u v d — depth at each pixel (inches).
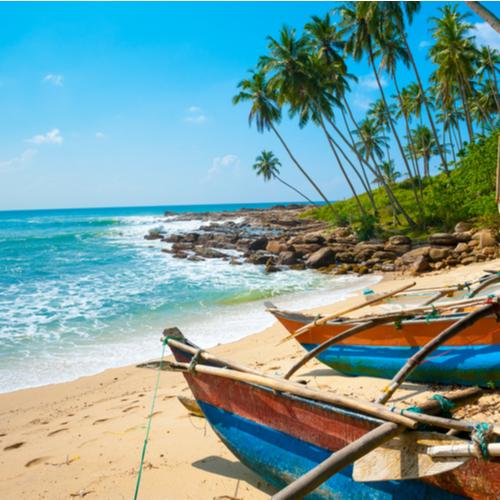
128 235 2036.2
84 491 166.6
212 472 171.3
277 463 144.6
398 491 116.1
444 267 849.5
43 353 437.7
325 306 599.2
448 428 113.4
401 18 1168.8
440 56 1300.4
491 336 205.9
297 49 1226.0
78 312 613.6
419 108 1707.7
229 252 1333.7
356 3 1162.6
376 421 118.6
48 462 202.4
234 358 380.5
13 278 908.0
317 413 135.6
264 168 2335.1
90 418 267.1
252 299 693.3
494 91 1472.7
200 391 180.2
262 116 1389.0
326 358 273.0
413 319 230.8
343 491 125.8
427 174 1847.9
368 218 1270.9
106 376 371.6
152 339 480.4
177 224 2805.1
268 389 150.5
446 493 109.0
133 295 733.3
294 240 1289.4
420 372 230.5
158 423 234.5
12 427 272.2
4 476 193.2
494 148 961.5
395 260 960.3
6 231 2492.6
